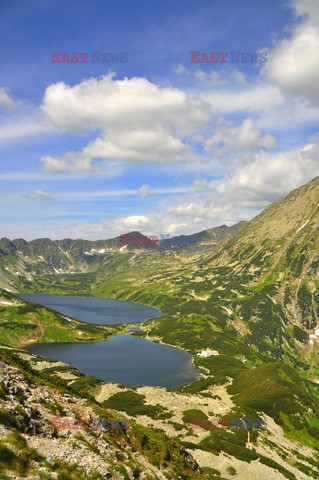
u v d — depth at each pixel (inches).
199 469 1953.7
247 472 3786.9
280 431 5723.4
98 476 1083.9
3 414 1057.5
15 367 1546.5
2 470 866.8
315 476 4340.6
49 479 933.2
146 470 1393.9
